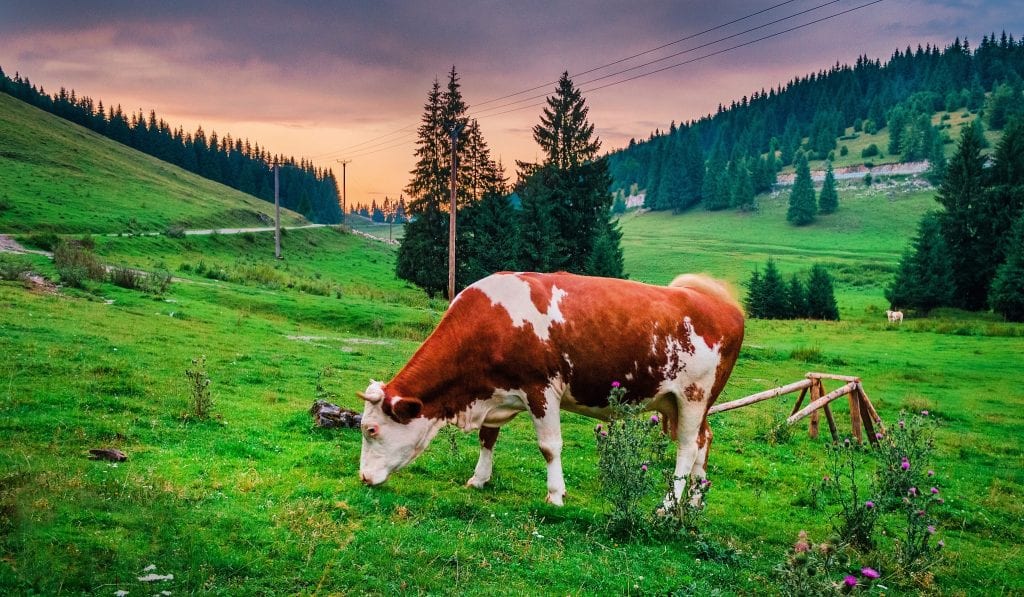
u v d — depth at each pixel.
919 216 156.75
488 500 7.68
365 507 6.77
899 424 8.61
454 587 5.28
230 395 12.05
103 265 28.95
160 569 5.00
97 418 8.91
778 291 64.62
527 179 63.22
